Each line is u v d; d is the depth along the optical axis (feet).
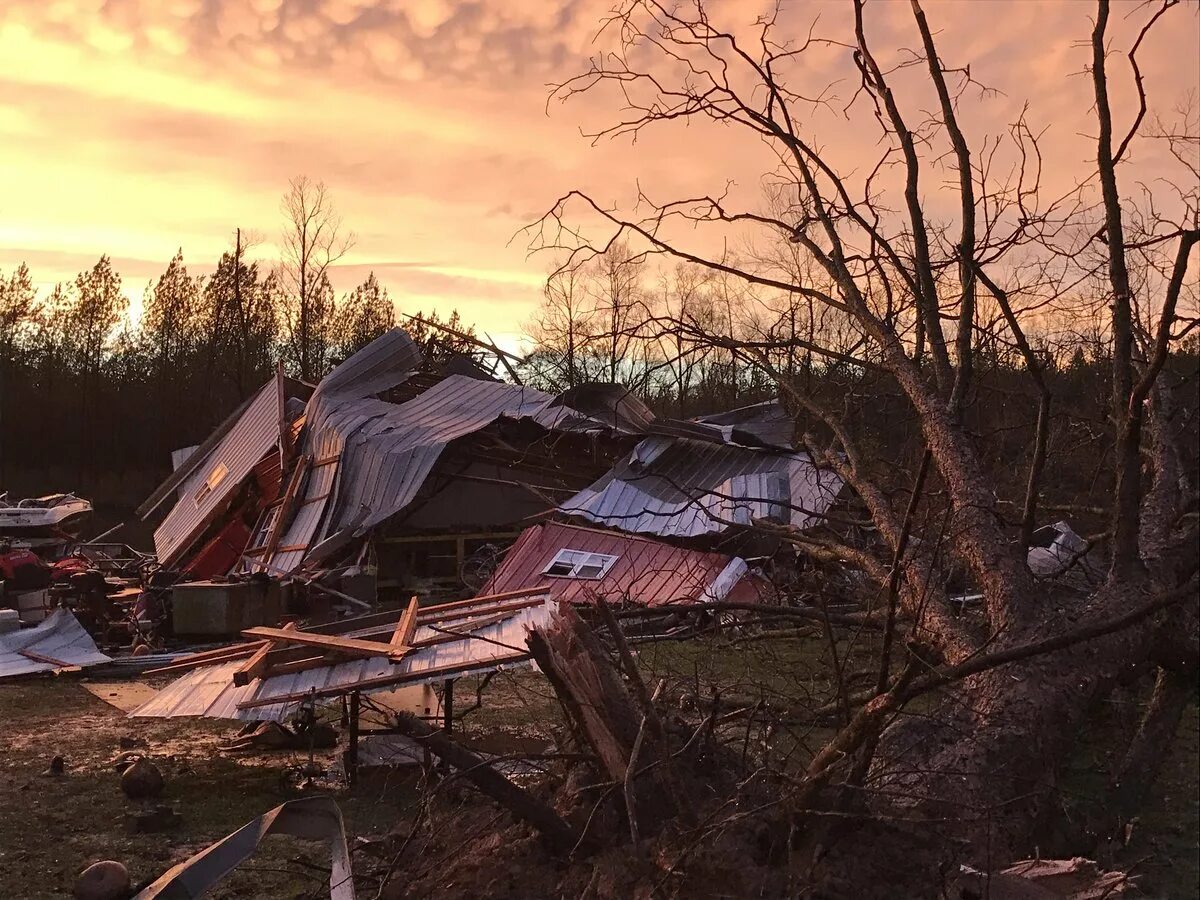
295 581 52.85
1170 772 24.12
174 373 154.40
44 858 19.34
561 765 17.75
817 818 13.50
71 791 24.08
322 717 32.14
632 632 26.03
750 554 51.70
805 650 25.70
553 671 15.80
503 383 71.92
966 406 24.02
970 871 13.73
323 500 63.72
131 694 36.24
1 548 59.82
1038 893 13.57
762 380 29.81
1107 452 26.84
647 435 65.92
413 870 15.88
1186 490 22.67
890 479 26.37
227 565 65.10
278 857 18.92
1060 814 17.97
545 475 66.03
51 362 151.84
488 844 15.48
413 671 23.29
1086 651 17.88
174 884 14.29
